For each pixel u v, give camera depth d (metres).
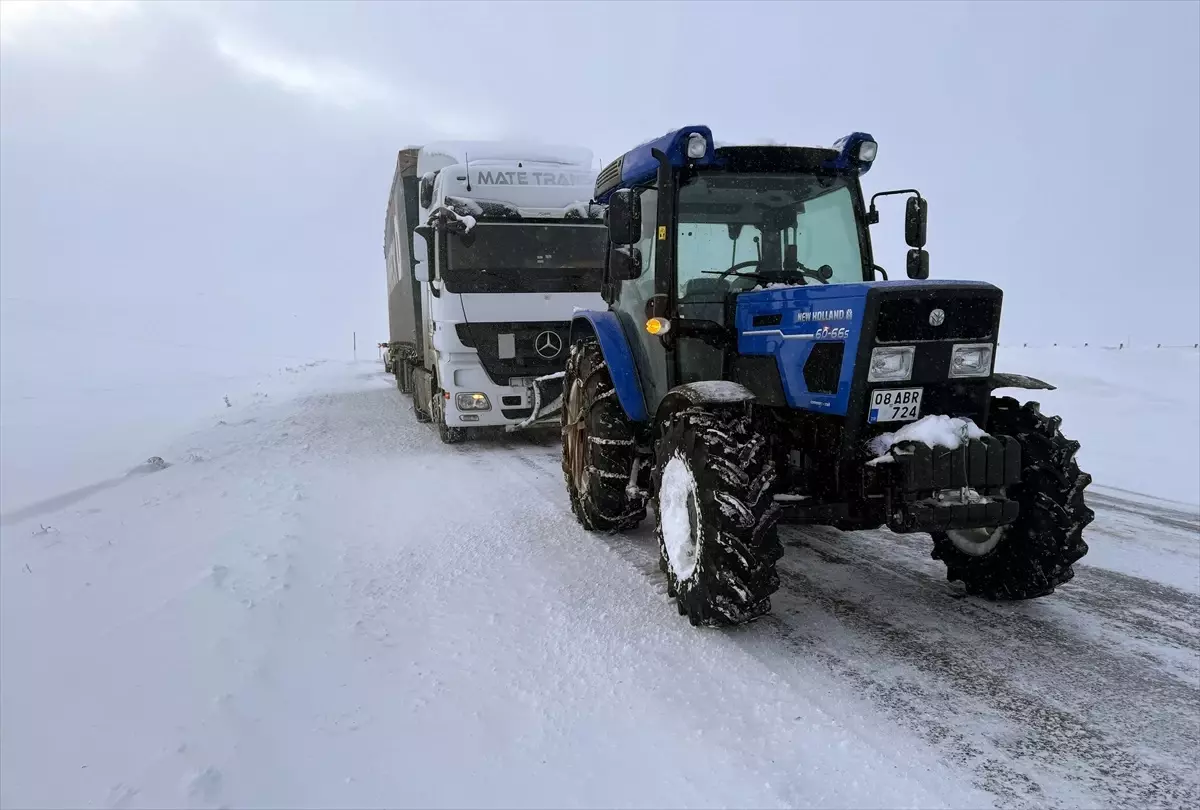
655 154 3.70
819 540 4.73
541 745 2.45
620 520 4.70
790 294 3.44
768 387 3.59
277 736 2.51
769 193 3.98
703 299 3.90
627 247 4.56
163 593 3.80
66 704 2.75
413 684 2.88
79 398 14.90
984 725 2.54
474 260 7.88
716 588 3.06
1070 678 2.87
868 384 3.06
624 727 2.54
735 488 3.04
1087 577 4.02
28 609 3.74
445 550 4.53
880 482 3.05
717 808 2.11
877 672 2.92
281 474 6.82
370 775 2.30
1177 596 3.73
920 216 3.99
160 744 2.46
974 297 3.14
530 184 8.17
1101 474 6.68
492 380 7.99
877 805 2.12
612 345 4.50
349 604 3.67
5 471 7.62
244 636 3.22
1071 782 2.23
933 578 4.00
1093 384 11.56
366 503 5.73
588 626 3.37
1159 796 2.16
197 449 8.41
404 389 13.68
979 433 2.94
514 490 6.14
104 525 5.31
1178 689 2.78
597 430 4.56
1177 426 8.69
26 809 2.15
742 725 2.54
